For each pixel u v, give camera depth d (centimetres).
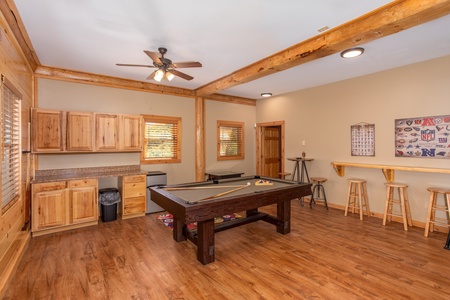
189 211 253
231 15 260
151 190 344
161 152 558
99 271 267
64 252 312
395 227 405
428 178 398
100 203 446
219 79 507
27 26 279
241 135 703
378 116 457
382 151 452
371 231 387
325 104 547
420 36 310
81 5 239
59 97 435
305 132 589
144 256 303
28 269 270
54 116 404
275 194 335
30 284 241
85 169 461
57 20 267
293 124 619
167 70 335
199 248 288
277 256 303
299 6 243
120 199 462
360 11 254
